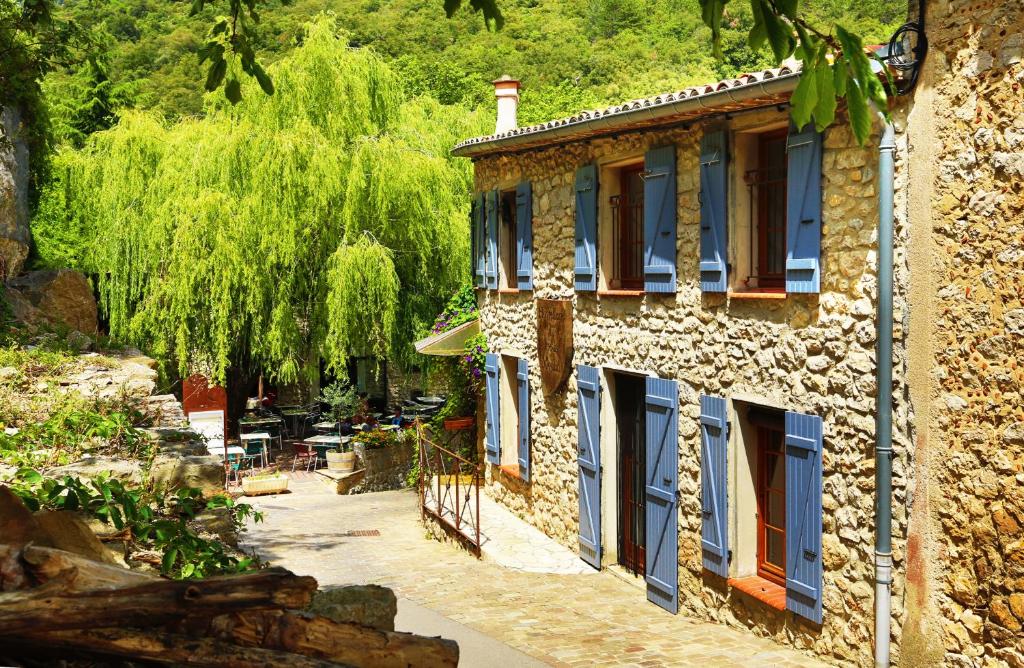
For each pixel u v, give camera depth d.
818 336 7.53
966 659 6.45
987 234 6.21
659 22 39.00
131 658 2.62
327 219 19.19
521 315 13.15
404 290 20.08
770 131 8.39
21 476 5.13
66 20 9.74
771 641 8.17
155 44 35.00
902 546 6.86
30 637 2.55
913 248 6.71
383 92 20.44
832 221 7.35
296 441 24.27
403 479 20.38
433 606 9.45
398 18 39.56
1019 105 5.97
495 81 15.45
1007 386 6.14
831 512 7.44
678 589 9.43
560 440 12.02
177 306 18.72
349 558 12.02
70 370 10.55
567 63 37.69
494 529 12.80
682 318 9.34
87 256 20.58
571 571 11.05
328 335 18.94
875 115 6.81
